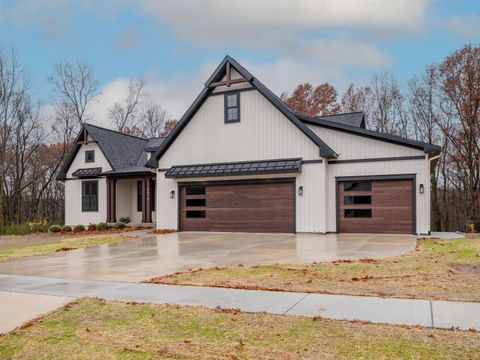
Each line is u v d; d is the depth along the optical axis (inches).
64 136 1437.0
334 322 192.5
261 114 695.1
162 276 318.7
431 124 1234.0
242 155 706.2
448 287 257.0
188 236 657.6
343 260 373.1
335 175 654.5
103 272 345.4
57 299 255.4
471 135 1071.6
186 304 233.0
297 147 665.0
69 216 1058.1
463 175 1178.0
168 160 768.9
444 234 616.7
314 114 1385.3
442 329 179.3
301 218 655.1
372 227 632.4
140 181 1050.1
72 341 184.4
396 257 384.8
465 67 1061.8
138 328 196.2
